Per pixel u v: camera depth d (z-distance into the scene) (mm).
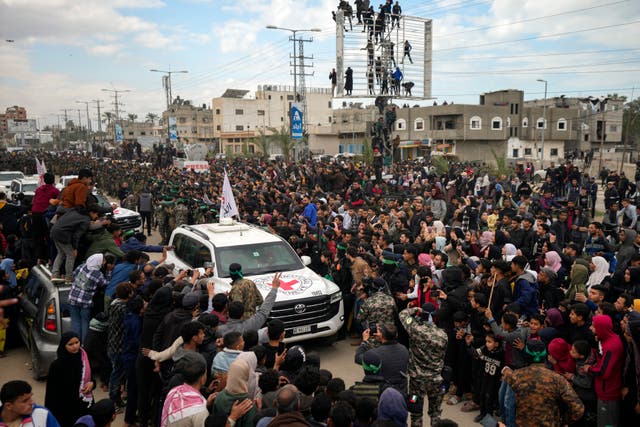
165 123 98312
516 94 63031
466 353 6535
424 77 32188
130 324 5930
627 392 4836
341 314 8156
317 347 8375
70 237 7887
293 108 34656
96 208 8172
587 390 5078
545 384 4152
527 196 14922
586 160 46375
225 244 8578
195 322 4812
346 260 8844
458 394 6664
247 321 5621
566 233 11562
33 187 21516
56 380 4875
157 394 5637
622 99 71375
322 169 23078
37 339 7043
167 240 16641
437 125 62875
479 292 6715
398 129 66188
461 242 9227
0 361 7945
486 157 62438
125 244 8805
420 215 11828
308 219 13047
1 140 123000
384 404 3947
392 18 30312
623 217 12992
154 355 5145
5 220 11750
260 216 13883
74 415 4938
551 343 5297
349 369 7426
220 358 4629
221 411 3941
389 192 22172
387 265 7590
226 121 90625
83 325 6992
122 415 6281
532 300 6410
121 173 30594
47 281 7527
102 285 7137
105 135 142875
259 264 8414
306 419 3611
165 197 16828
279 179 24734
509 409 4914
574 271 7230
